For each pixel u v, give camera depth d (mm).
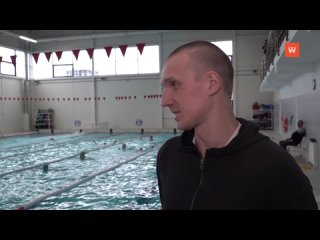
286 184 630
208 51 693
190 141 786
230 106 726
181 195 744
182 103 701
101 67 13719
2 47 12891
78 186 4074
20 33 13773
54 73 14102
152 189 3914
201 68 686
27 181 4352
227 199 662
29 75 14211
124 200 3438
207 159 708
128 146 8125
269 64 7352
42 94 14258
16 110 13602
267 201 641
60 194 3688
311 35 3516
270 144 690
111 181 4344
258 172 646
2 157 6562
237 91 12539
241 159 675
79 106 13969
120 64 13555
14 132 13273
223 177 679
